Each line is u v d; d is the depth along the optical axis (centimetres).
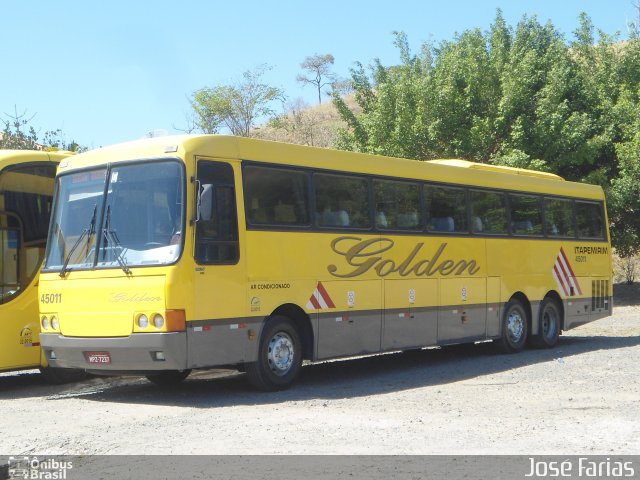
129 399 1253
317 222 1365
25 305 1382
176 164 1188
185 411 1115
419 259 1566
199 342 1162
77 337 1225
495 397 1188
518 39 3123
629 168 2928
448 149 2919
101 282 1202
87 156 1291
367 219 1465
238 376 1541
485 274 1741
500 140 2911
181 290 1146
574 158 2875
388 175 1523
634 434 909
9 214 1374
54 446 899
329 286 1372
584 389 1246
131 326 1166
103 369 1206
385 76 2988
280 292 1286
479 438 901
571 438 894
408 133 2836
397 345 1505
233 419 1033
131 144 1252
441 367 1612
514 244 1833
